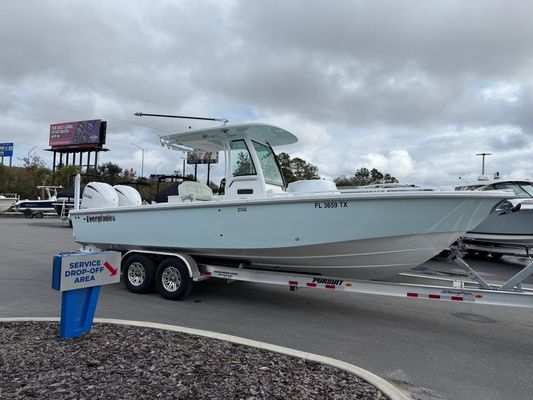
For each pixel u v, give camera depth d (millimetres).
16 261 10539
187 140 7664
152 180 9289
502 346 4902
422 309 6555
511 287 5133
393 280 6156
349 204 5402
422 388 3709
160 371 3451
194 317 5859
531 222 10805
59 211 24766
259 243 5988
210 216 6395
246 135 7125
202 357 3816
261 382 3336
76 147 65875
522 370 4172
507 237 11172
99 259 4469
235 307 6477
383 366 4219
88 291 4418
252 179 7062
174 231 6773
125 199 8297
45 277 8453
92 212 7762
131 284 7285
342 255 5781
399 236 5312
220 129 7008
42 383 3166
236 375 3447
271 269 6691
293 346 4758
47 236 17438
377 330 5445
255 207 5996
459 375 4020
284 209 5797
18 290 7242
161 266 6887
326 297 7285
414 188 6012
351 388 3316
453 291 5156
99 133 64000
